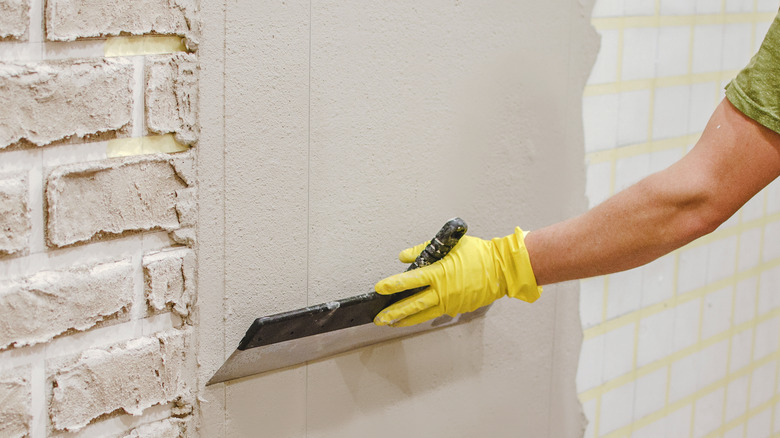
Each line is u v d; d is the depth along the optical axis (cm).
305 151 123
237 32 113
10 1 94
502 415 167
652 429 206
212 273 118
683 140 192
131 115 107
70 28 99
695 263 204
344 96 126
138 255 111
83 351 108
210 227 116
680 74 185
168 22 107
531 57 152
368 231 134
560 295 171
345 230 131
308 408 133
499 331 160
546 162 161
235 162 117
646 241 116
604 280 180
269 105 118
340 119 126
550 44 155
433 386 151
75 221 104
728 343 222
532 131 156
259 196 120
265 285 124
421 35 133
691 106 191
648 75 178
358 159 130
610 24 166
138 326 113
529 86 153
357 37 125
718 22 191
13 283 100
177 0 107
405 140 136
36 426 106
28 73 96
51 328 104
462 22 139
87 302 106
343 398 137
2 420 102
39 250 102
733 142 109
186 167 112
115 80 104
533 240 124
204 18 109
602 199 175
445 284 123
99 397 110
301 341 123
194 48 110
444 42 137
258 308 124
